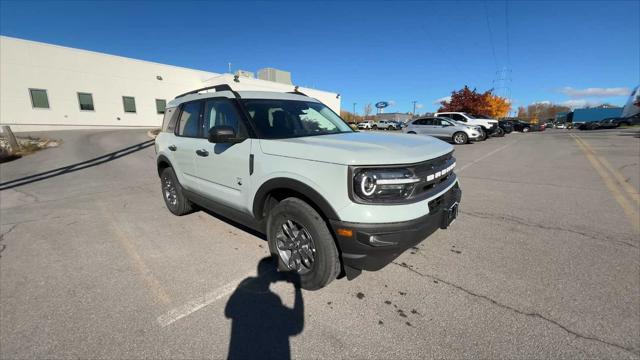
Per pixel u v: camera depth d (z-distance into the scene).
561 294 2.51
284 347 2.01
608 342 1.99
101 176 8.14
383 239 2.17
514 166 8.54
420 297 2.52
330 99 42.16
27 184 7.31
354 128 4.09
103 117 24.77
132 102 26.31
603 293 2.51
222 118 3.38
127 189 6.62
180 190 4.35
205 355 1.95
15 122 20.78
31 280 2.87
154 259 3.25
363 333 2.13
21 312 2.40
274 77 36.19
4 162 10.57
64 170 9.09
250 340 2.08
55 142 15.31
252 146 2.89
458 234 3.75
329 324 2.22
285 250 2.81
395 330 2.15
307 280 2.61
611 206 4.73
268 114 3.26
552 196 5.36
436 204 2.55
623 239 3.53
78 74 23.34
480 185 6.27
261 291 2.65
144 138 17.89
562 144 14.64
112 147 14.21
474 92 32.19
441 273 2.87
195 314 2.36
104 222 4.43
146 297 2.58
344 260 2.35
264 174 2.74
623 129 31.84
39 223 4.43
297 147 2.51
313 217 2.45
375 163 2.19
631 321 2.17
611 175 7.03
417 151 2.46
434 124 16.81
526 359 1.88
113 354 1.96
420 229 2.25
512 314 2.28
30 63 21.17
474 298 2.49
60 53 22.41
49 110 22.14
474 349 1.96
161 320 2.29
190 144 3.80
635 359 1.85
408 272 2.90
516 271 2.88
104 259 3.27
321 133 3.42
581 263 3.00
